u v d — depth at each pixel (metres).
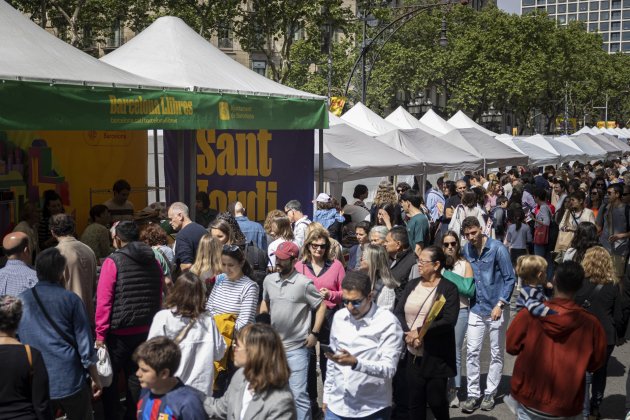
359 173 14.35
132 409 6.20
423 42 56.28
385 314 5.12
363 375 5.08
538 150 27.88
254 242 8.65
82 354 5.27
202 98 9.06
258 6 32.00
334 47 48.62
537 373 4.98
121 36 49.75
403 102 64.31
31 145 10.45
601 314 7.02
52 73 7.32
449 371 5.96
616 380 8.65
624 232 11.80
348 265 8.26
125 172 12.30
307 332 6.29
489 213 14.09
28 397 4.45
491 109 65.31
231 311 6.18
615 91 92.69
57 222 6.37
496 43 56.19
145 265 6.21
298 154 12.13
